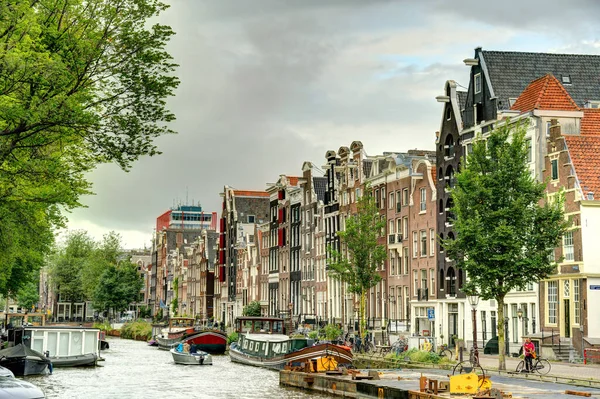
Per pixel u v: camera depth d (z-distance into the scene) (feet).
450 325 213.05
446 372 149.59
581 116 181.78
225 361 239.09
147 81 84.33
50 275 529.45
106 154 85.92
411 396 110.73
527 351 132.98
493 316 193.26
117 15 83.92
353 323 264.93
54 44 81.92
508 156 137.59
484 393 99.86
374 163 260.42
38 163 88.22
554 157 171.53
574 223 163.53
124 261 520.01
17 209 115.75
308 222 315.99
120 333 436.76
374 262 219.82
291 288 333.01
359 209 223.51
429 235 224.53
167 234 602.85
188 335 274.16
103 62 83.61
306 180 318.24
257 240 382.22
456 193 141.38
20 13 77.25
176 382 168.35
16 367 169.89
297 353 177.17
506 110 191.83
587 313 158.81
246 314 362.12
